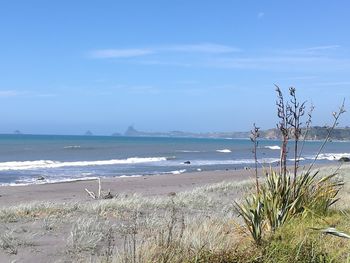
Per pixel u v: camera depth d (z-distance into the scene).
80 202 15.59
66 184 26.30
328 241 6.17
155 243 5.90
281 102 7.94
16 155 63.59
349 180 19.73
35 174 36.03
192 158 61.84
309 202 8.16
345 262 5.35
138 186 25.12
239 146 115.00
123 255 5.80
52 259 6.66
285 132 8.00
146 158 59.09
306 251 5.50
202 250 5.63
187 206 13.00
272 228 6.86
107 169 42.03
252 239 6.35
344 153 83.81
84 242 7.40
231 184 21.19
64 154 67.44
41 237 8.02
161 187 24.53
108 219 10.09
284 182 7.86
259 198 7.35
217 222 8.22
